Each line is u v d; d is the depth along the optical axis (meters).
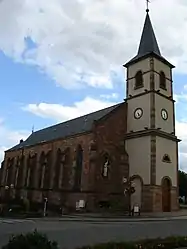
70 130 45.19
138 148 37.09
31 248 8.01
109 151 36.78
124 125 39.59
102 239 14.08
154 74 38.84
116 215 30.03
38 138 55.88
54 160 44.03
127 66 42.62
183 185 77.06
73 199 35.69
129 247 10.74
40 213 29.55
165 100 39.34
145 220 25.05
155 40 42.41
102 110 44.25
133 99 40.22
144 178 35.28
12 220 23.70
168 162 36.84
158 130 36.38
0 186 59.62
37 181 47.34
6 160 60.59
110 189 35.22
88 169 35.41
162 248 11.27
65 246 11.87
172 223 22.31
